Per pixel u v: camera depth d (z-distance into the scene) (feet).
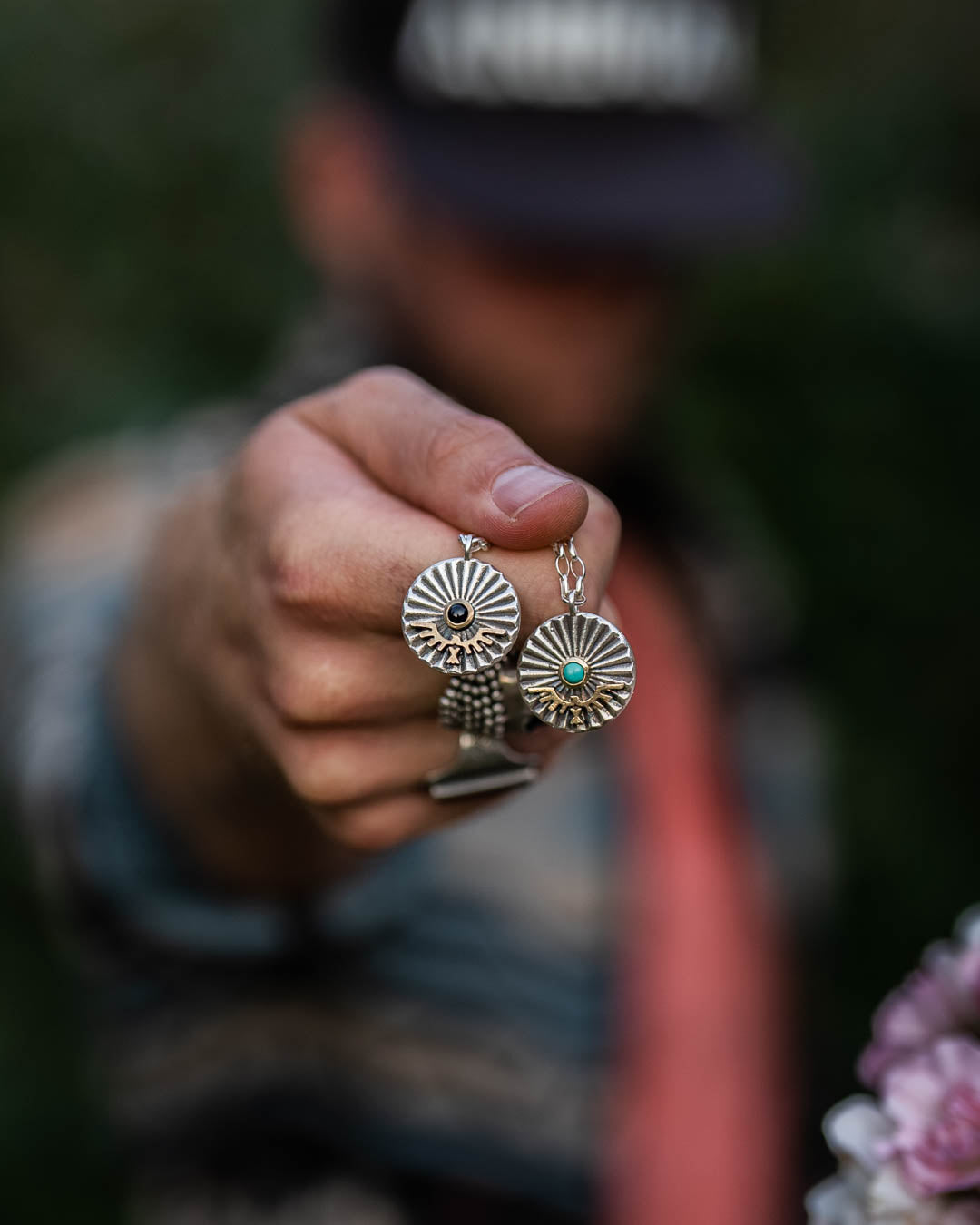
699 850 2.45
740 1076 2.33
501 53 2.46
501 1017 2.13
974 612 3.94
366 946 2.00
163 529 1.68
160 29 4.15
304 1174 2.07
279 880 1.83
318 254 2.79
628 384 2.69
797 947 2.66
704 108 2.62
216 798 1.72
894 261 4.22
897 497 4.02
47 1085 3.54
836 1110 1.37
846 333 4.15
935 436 4.07
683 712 2.65
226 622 1.50
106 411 3.85
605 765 2.41
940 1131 1.27
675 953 2.31
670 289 2.68
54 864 1.87
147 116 4.13
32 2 4.12
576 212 2.39
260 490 1.42
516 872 2.22
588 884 2.27
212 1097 2.04
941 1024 1.37
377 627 1.37
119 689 1.81
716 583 2.92
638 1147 2.19
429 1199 2.09
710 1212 2.22
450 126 2.50
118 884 1.84
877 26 4.51
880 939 3.60
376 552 1.35
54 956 3.59
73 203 4.10
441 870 2.16
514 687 1.40
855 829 3.67
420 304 2.57
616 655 1.36
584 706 1.37
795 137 4.28
